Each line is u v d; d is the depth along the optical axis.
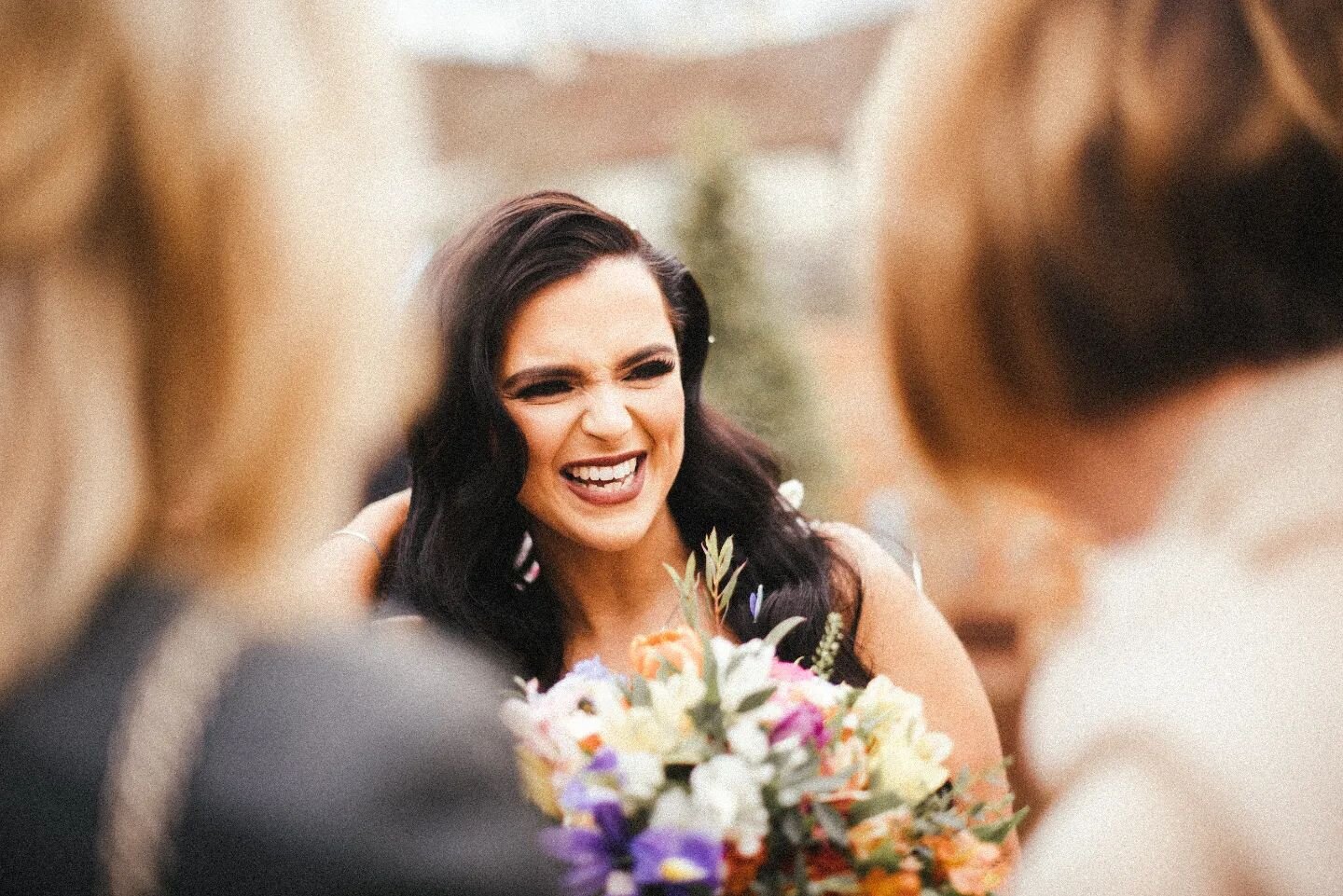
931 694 1.86
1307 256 0.75
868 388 10.28
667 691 1.28
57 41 0.67
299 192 0.71
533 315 1.74
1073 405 0.79
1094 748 0.75
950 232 0.79
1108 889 0.70
